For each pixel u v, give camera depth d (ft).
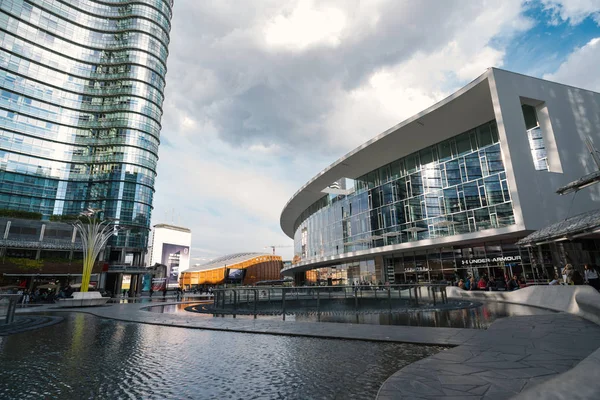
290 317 42.60
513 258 81.41
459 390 12.34
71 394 14.08
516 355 17.49
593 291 34.37
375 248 112.37
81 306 77.71
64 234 178.91
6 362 19.95
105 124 247.70
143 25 270.05
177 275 392.47
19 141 224.53
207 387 14.66
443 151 100.22
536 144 83.46
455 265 94.32
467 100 84.33
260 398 13.10
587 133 82.69
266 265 377.50
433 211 99.19
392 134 98.99
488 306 48.60
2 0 222.07
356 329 28.86
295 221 220.02
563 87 85.51
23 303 87.71
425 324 32.19
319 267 175.42
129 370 17.83
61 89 244.63
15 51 225.97
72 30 252.83
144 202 242.58
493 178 85.15
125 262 223.51
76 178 238.07
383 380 14.89
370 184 125.29
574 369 7.69
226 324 35.32
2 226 163.84
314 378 15.49
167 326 36.11
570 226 48.32
